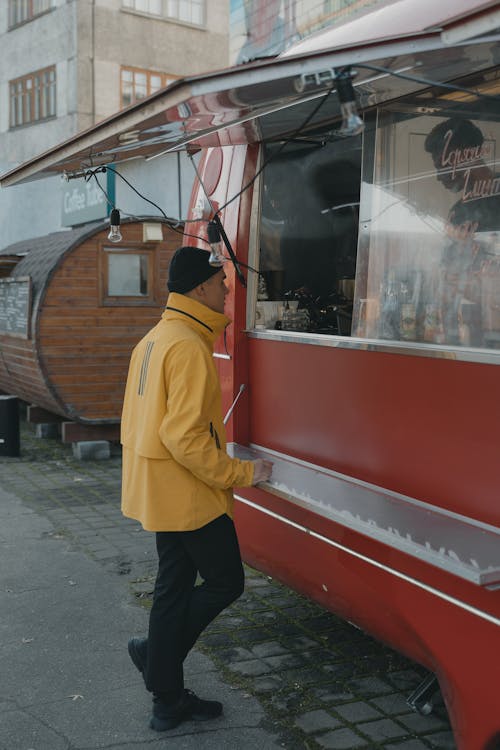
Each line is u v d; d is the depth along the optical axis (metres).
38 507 6.48
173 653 3.21
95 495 6.86
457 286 2.88
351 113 2.18
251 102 2.71
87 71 20.39
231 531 3.24
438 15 2.96
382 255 3.25
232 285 4.07
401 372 3.06
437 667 2.82
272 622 4.31
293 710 3.42
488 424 2.69
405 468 3.06
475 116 2.78
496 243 2.72
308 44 3.82
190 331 3.15
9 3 22.41
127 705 3.46
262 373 3.95
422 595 2.80
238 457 3.77
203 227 4.41
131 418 3.32
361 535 3.08
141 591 4.72
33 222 14.56
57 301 7.83
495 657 2.52
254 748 3.14
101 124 3.02
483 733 2.61
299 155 4.25
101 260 7.93
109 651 3.96
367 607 3.13
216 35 21.81
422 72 2.65
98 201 12.32
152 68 21.12
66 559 5.27
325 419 3.50
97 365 8.05
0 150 23.03
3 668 3.78
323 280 4.47
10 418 8.23
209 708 3.33
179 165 10.45
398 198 3.16
